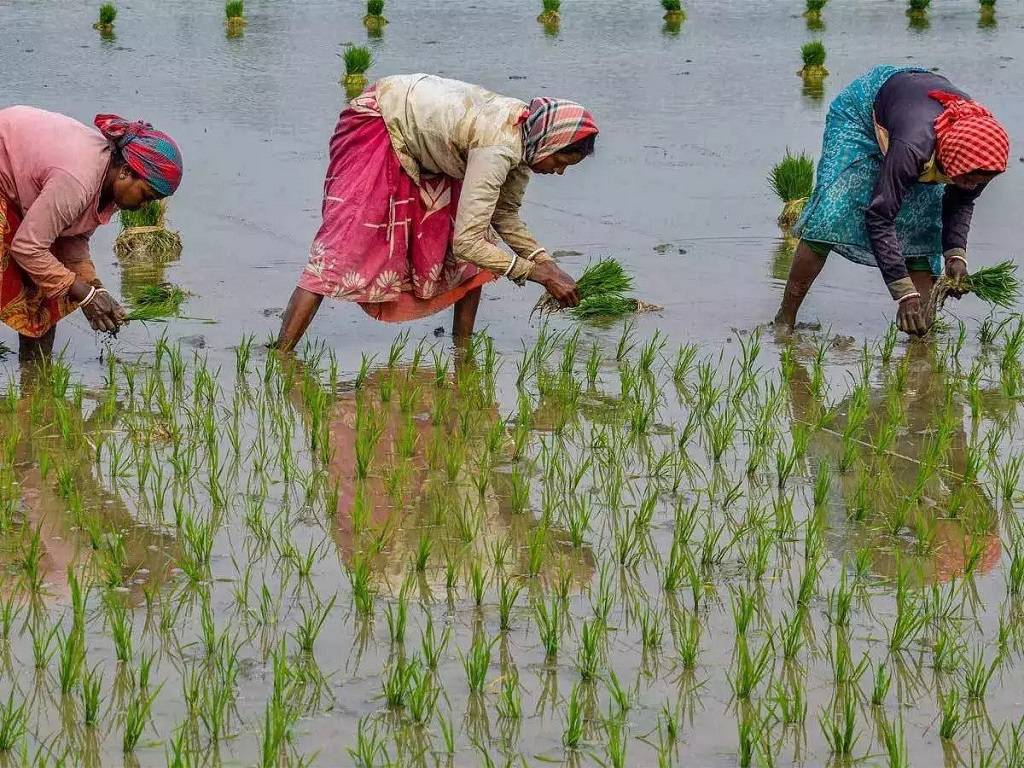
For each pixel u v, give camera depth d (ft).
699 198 59.52
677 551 26.86
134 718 20.16
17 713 20.25
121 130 33.88
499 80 87.76
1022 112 75.56
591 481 30.50
